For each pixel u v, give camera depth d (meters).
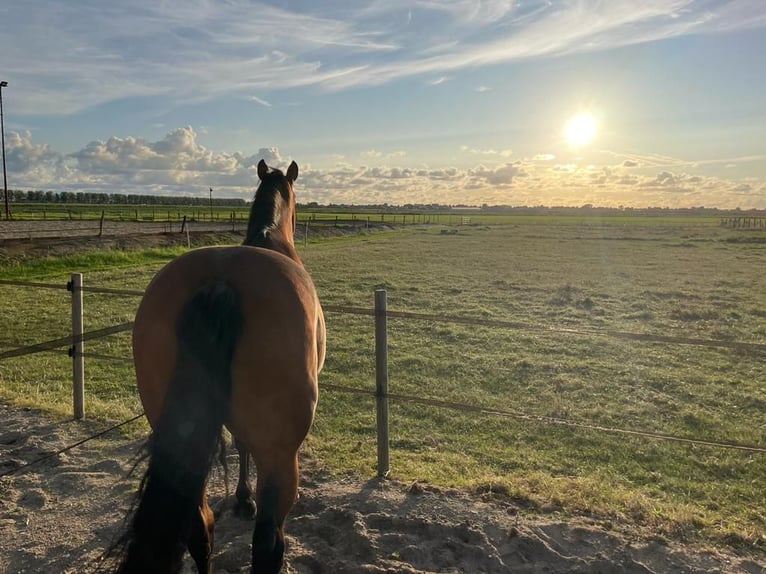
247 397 2.29
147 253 23.38
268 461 2.37
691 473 5.13
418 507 3.95
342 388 4.68
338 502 4.00
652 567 3.34
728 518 4.11
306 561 3.35
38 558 3.35
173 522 2.06
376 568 3.25
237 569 3.30
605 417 6.54
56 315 11.88
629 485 4.80
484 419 6.41
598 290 16.66
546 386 7.66
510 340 10.27
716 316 12.69
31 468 4.50
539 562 3.38
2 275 16.70
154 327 2.44
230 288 2.35
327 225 54.03
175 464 2.11
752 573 3.30
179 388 2.19
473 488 4.25
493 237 48.59
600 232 58.66
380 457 4.53
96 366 8.19
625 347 9.88
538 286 17.44
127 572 2.01
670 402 7.07
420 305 13.92
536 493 4.21
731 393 7.45
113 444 4.98
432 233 55.19
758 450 3.74
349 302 14.17
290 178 4.19
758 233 55.00
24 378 7.50
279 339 2.32
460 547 3.48
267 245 3.15
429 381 7.78
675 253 31.89
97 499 4.02
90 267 19.62
